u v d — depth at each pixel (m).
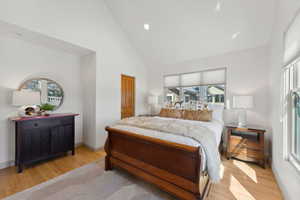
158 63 4.45
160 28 3.27
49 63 2.91
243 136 2.58
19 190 1.73
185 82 3.96
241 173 2.18
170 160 1.56
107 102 3.38
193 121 2.89
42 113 2.59
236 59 3.13
